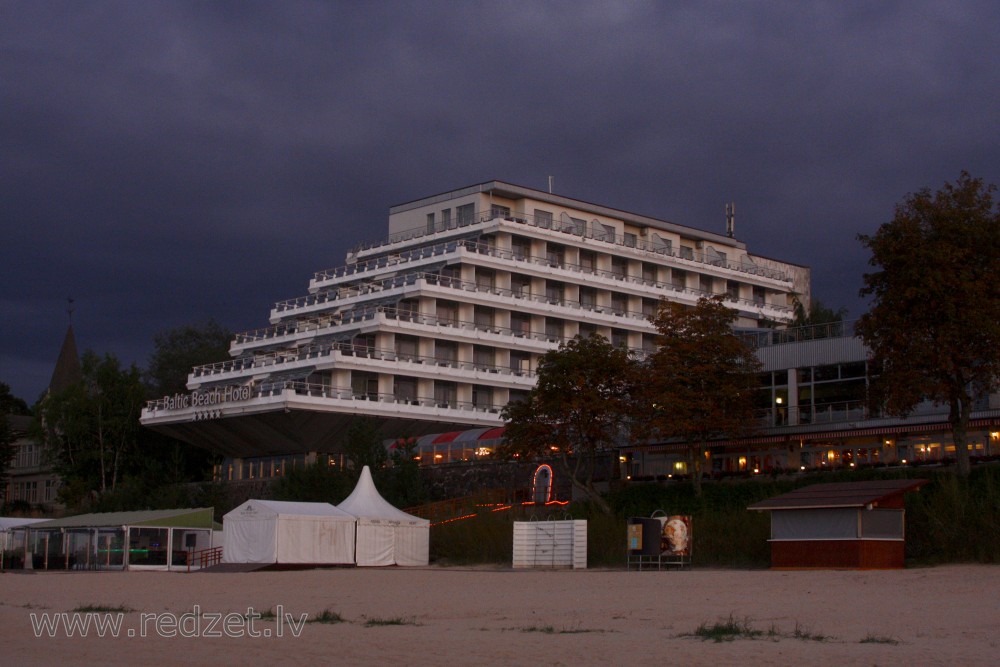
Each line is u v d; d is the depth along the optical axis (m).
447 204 114.38
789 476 63.22
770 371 72.50
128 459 111.12
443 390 105.69
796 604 32.84
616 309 117.75
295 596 41.28
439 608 34.97
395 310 101.88
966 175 58.28
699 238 129.25
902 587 36.72
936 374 55.62
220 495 96.06
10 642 28.47
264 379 103.19
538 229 111.12
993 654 21.97
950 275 54.38
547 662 22.50
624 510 64.94
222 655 25.03
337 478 81.00
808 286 142.62
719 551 52.09
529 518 65.81
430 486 85.31
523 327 111.19
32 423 115.25
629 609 32.78
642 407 67.44
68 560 70.31
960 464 55.09
